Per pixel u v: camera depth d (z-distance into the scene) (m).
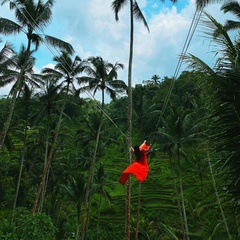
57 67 34.25
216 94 7.92
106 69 34.75
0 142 25.42
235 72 7.67
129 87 23.16
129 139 21.78
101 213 51.00
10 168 52.47
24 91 34.91
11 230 15.49
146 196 54.38
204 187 52.22
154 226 42.69
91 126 38.56
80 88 34.97
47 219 16.03
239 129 7.63
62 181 49.25
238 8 16.12
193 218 42.69
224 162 7.89
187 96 66.69
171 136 29.98
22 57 31.42
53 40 26.70
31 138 73.06
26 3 25.39
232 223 8.80
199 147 10.96
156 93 84.25
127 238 19.95
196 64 7.88
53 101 35.72
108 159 77.00
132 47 24.06
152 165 67.81
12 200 45.72
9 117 26.20
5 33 25.73
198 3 8.10
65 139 74.56
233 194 7.78
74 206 52.03
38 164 51.69
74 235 40.56
